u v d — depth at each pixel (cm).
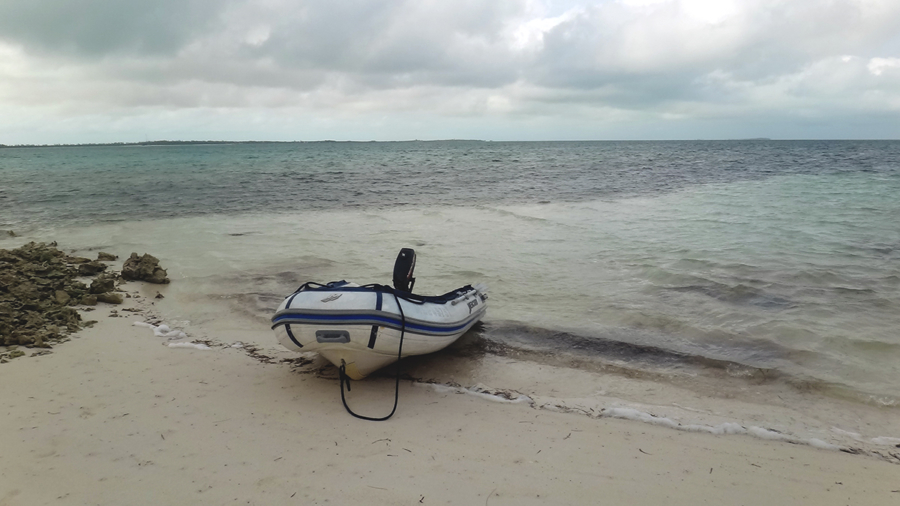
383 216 1566
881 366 539
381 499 308
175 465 340
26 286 698
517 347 595
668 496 321
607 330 643
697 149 9131
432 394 471
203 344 582
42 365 504
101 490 311
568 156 6469
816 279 837
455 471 340
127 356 536
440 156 6969
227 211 1698
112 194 2202
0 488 310
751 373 528
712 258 976
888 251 1026
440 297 573
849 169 3409
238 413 418
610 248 1080
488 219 1486
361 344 459
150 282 838
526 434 397
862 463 369
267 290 802
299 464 345
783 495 327
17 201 1967
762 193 2059
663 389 496
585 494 319
